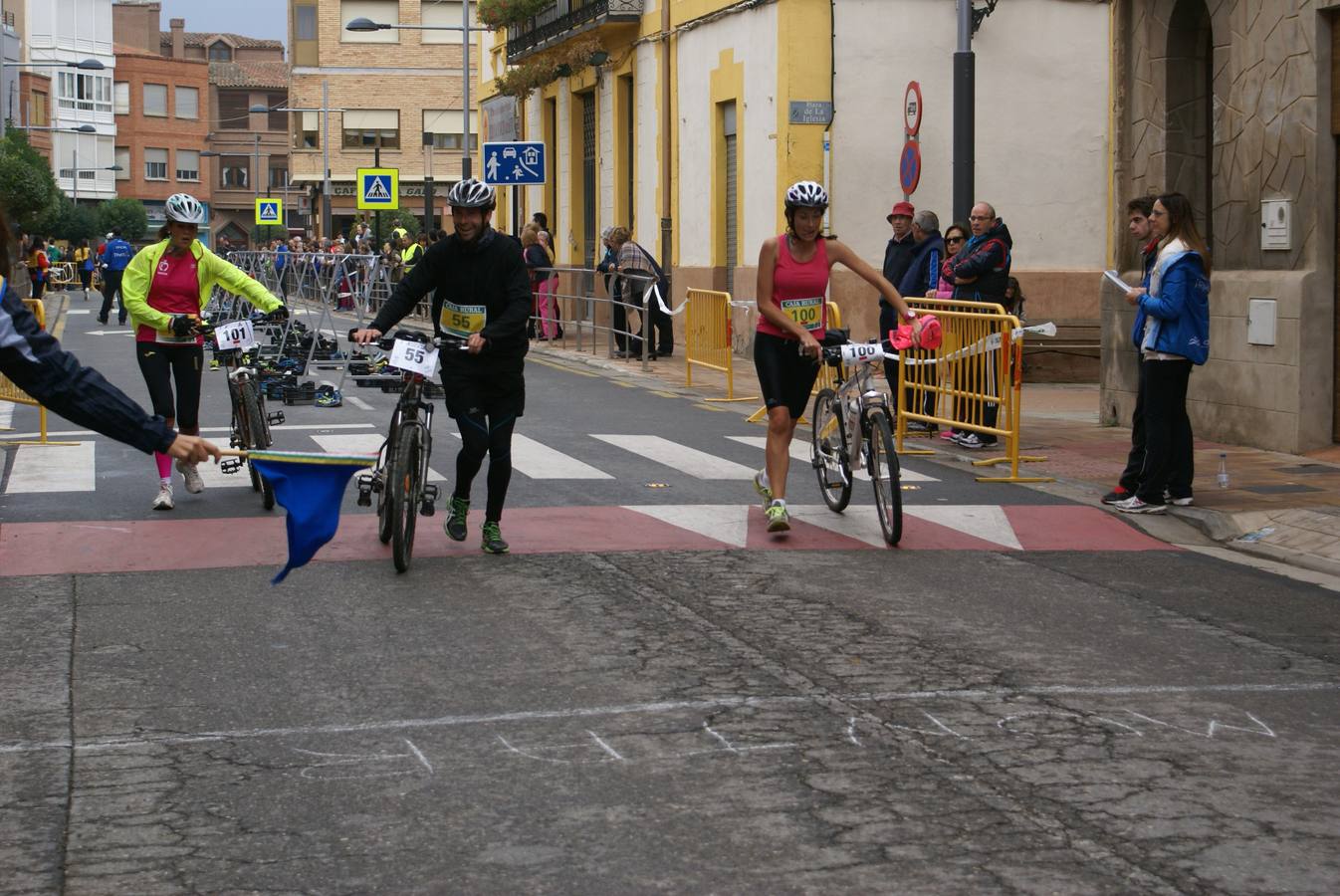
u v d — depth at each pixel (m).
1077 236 21.23
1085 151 21.19
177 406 10.06
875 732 5.56
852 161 20.91
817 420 10.23
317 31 69.31
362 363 18.33
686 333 18.66
